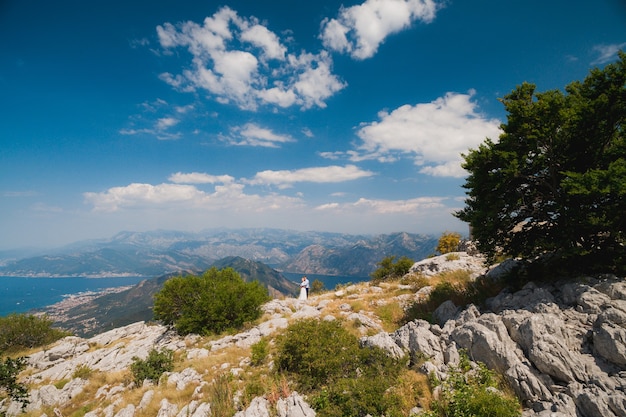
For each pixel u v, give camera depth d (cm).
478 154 1299
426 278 2319
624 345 799
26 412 1591
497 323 1047
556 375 845
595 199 1044
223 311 2328
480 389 847
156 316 2555
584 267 1154
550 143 1175
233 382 1329
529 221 1316
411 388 988
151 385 1570
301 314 2186
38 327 2955
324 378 1186
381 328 1661
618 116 1113
